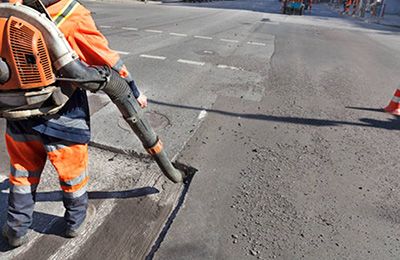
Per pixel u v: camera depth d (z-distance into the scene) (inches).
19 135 74.6
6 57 59.1
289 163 140.7
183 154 140.6
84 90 79.4
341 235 100.3
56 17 66.5
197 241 94.1
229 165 135.5
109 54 75.5
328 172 135.6
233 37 454.9
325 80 273.6
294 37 505.4
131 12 681.0
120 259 87.4
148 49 332.2
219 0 1614.2
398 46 495.5
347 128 182.2
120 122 162.6
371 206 115.2
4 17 59.7
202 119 178.5
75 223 90.4
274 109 201.9
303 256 91.5
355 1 1142.3
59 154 78.0
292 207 111.8
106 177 120.6
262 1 1782.7
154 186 118.0
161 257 87.8
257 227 101.3
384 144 165.3
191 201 111.0
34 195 85.0
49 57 63.7
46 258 85.4
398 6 1244.5
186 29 492.1
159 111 184.1
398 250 96.0
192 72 265.4
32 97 63.7
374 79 287.9
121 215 103.0
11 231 84.4
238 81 252.5
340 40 513.3
